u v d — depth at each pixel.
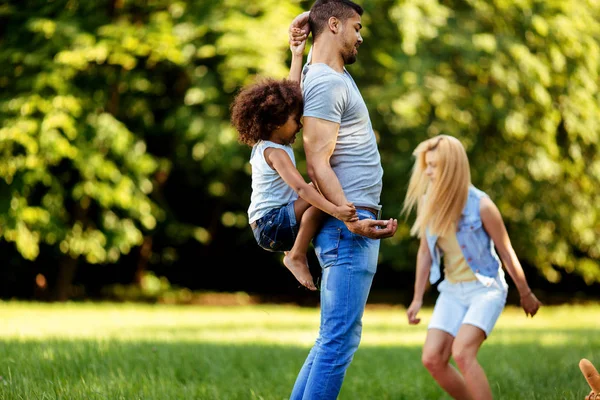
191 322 28.11
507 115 38.16
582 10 40.62
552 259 43.50
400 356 16.27
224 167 36.03
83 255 42.25
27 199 35.50
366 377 12.95
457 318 10.36
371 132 8.19
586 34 39.88
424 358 10.30
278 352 15.98
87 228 37.09
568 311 42.75
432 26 36.34
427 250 10.93
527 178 40.94
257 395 10.68
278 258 45.50
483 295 10.24
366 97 36.47
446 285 10.59
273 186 7.98
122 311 32.41
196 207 46.25
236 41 32.62
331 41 8.05
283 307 42.19
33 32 34.44
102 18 34.94
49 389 9.89
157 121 39.50
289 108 7.74
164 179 40.75
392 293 50.12
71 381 10.75
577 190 42.75
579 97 40.12
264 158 7.89
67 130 32.66
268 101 7.70
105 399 9.52
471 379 9.78
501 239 10.33
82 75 34.84
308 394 7.80
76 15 34.94
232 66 32.91
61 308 32.59
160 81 37.75
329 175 7.61
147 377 11.56
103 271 44.88
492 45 36.66
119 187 34.62
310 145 7.70
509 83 37.22
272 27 33.56
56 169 36.00
